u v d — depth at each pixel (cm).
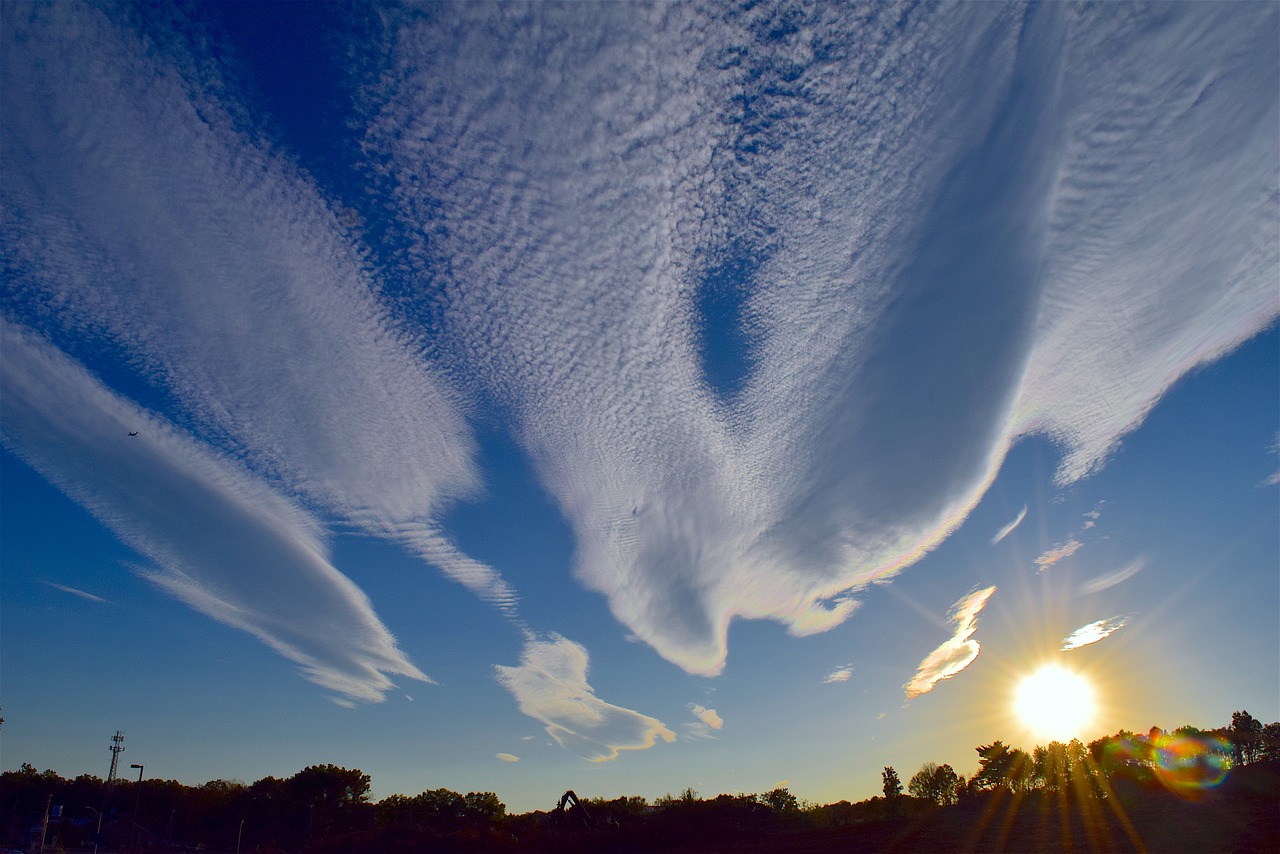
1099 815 6116
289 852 8881
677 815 8594
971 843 5606
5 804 11856
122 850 9438
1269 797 5591
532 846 7225
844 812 8869
